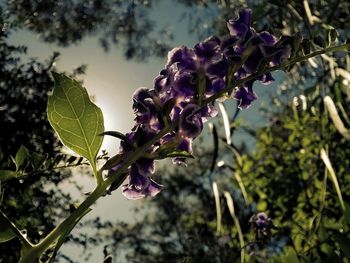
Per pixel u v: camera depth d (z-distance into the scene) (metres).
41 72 6.75
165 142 1.44
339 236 1.85
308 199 5.31
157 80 1.49
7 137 5.64
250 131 7.07
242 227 3.90
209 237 3.77
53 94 1.33
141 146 1.38
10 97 6.30
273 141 6.65
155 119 1.43
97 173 1.34
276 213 5.67
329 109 2.37
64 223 1.28
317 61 3.20
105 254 1.33
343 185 4.49
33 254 1.25
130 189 1.41
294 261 2.24
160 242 16.92
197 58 1.50
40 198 3.06
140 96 1.45
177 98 1.47
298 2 3.07
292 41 1.55
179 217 16.20
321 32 2.96
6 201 2.41
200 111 1.44
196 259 3.67
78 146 1.34
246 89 1.57
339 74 2.63
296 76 5.71
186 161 1.46
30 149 5.55
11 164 1.60
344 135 2.27
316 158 5.78
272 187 5.95
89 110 1.34
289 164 6.15
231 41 1.53
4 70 6.63
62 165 1.67
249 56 1.53
